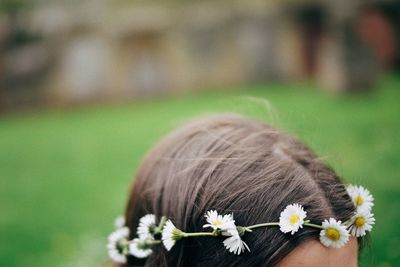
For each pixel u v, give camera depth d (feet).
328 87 26.53
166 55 35.27
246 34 33.96
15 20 35.99
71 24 35.70
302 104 23.72
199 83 34.73
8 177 20.08
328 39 27.99
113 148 21.94
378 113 20.16
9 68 35.22
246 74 33.78
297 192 4.24
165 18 35.50
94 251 12.82
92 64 35.27
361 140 16.16
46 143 24.30
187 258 4.36
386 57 27.09
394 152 14.55
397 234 9.52
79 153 22.00
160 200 4.78
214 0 35.12
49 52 35.50
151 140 22.22
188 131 5.36
